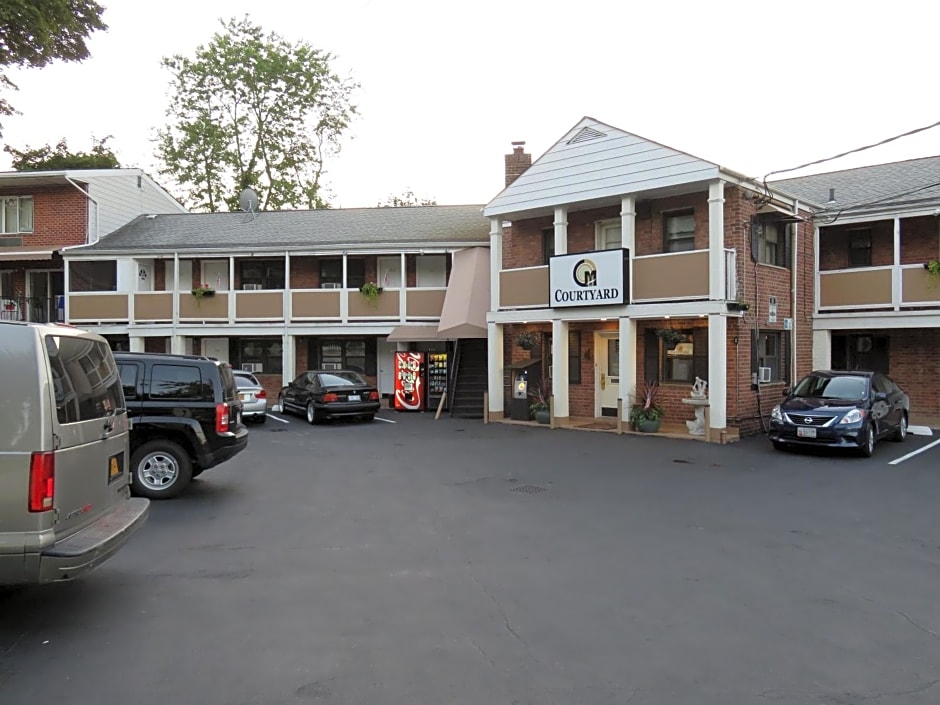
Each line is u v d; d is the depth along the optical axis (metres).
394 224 24.08
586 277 16.09
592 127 16.25
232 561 6.32
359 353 23.78
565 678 4.00
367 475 10.71
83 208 23.45
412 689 3.86
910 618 4.92
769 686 3.90
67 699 3.73
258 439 15.10
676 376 16.59
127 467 6.02
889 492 9.30
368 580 5.78
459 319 20.00
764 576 5.86
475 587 5.59
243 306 22.33
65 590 5.51
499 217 18.62
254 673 4.05
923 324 15.85
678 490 9.48
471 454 12.80
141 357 9.30
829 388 13.15
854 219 16.84
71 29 16.33
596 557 6.42
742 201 14.89
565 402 17.16
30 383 4.52
